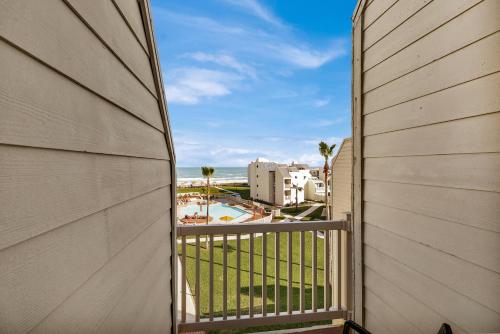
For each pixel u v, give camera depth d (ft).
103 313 2.78
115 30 3.35
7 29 1.62
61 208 2.09
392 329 5.89
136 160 3.92
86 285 2.45
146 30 4.82
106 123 2.97
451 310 4.45
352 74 7.38
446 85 4.52
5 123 1.58
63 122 2.16
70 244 2.22
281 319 7.13
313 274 7.45
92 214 2.60
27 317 1.71
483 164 3.92
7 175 1.59
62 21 2.22
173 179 6.21
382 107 6.19
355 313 7.18
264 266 7.08
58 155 2.10
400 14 5.60
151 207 4.62
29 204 1.76
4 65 1.60
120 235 3.25
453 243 4.42
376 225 6.44
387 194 6.06
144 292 4.15
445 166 4.56
